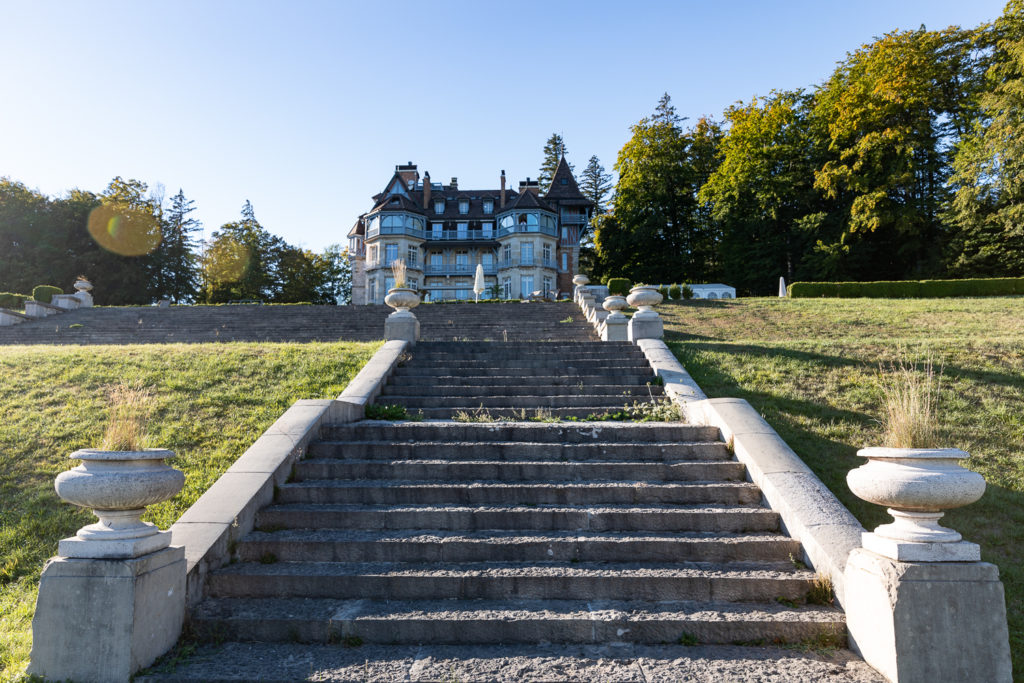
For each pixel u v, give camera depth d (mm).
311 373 10312
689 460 6551
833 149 38000
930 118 34344
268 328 20438
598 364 10688
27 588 4883
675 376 9461
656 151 48531
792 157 41219
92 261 44156
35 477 6758
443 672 3650
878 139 32938
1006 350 9883
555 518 5340
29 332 20078
